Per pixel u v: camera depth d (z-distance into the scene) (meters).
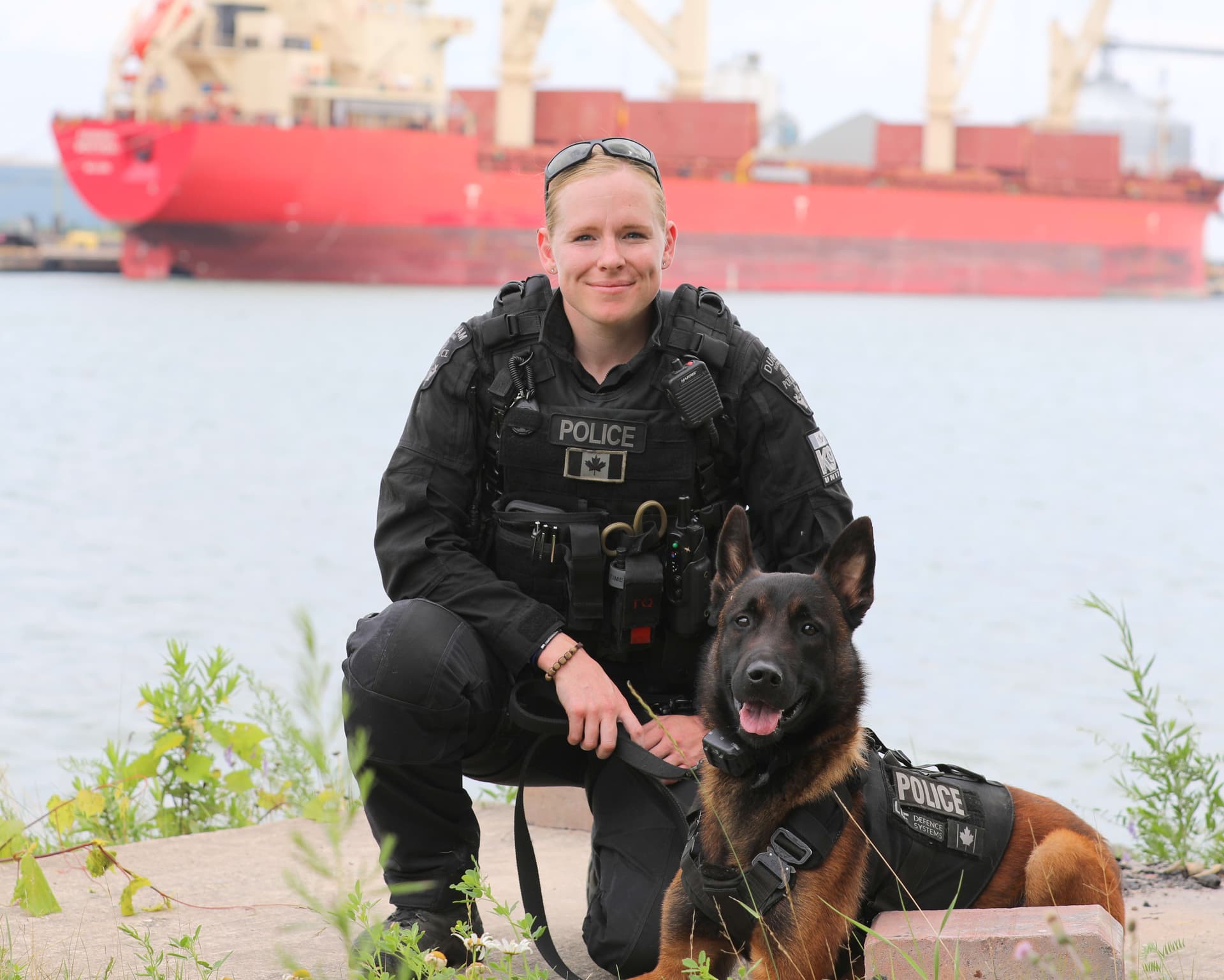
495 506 3.52
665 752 3.36
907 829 3.11
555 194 3.42
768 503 3.50
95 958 3.41
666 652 3.52
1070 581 18.05
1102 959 2.68
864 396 44.03
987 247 87.31
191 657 13.20
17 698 11.34
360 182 71.62
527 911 3.42
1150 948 3.24
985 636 14.73
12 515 22.45
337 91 72.88
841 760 3.07
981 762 9.58
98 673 12.47
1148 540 21.64
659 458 3.39
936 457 31.69
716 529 3.50
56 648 13.54
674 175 79.31
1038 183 91.56
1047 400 45.16
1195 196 95.50
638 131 82.31
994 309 86.25
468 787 6.28
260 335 58.09
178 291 74.81
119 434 32.56
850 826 3.05
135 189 72.44
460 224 73.50
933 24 93.06
